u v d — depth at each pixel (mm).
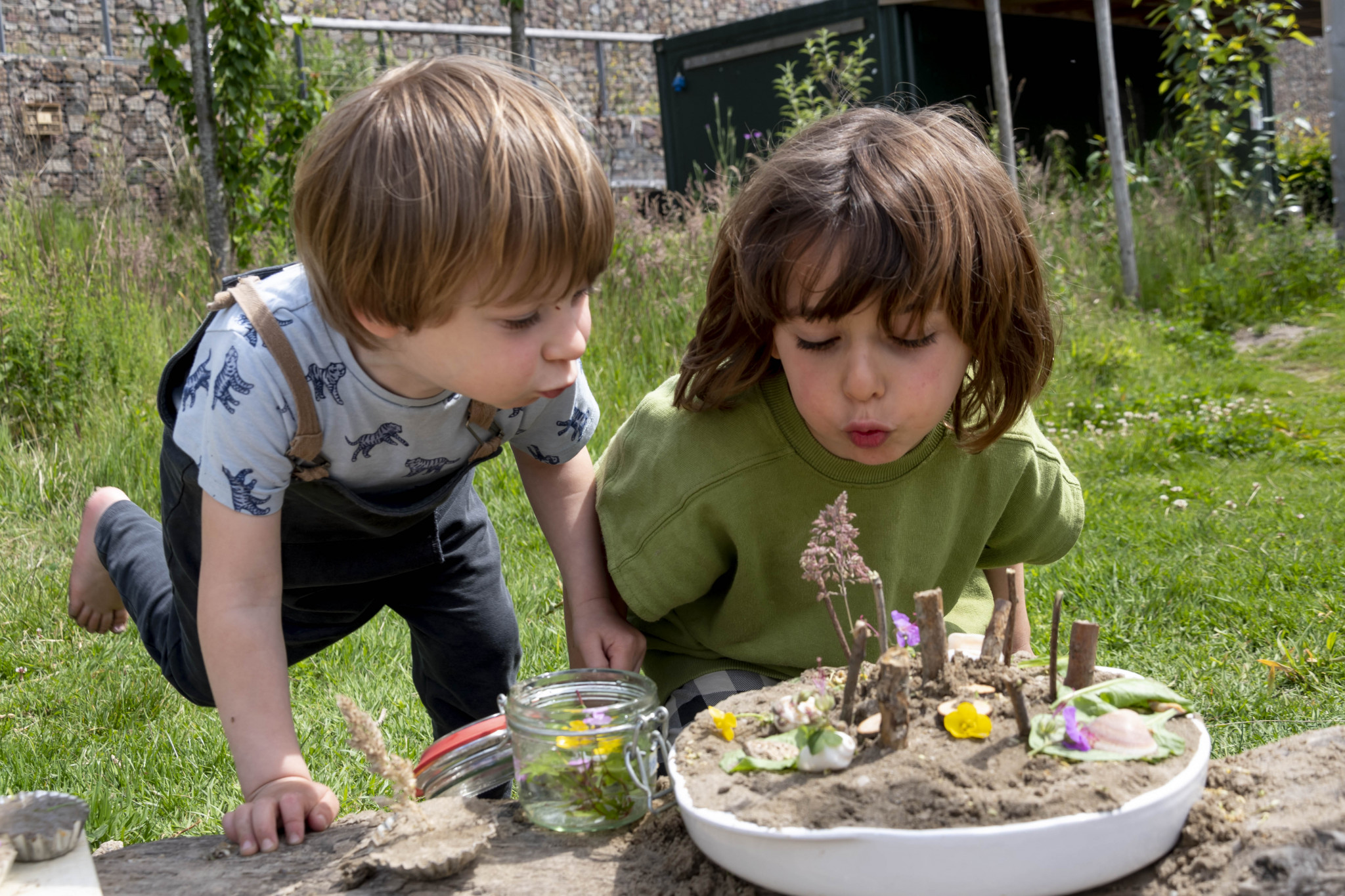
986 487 1690
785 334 1407
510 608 2168
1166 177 9438
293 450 1525
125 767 2455
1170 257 8625
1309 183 10648
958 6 9648
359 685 2883
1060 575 3465
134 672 3012
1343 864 931
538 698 1285
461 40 12305
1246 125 9719
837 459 1578
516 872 1132
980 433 1573
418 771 1389
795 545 1652
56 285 5512
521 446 1862
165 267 6254
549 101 1362
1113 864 956
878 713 1129
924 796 983
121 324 5430
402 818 1174
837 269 1305
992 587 1935
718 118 10062
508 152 1250
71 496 4406
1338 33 8719
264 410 1488
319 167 1316
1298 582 3264
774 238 1358
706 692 1688
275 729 1390
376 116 1289
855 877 944
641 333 5742
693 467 1621
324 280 1349
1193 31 9461
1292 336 7555
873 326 1332
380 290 1281
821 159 1381
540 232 1252
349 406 1567
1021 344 1495
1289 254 8461
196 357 1597
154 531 2143
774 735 1134
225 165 6598
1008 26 10156
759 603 1722
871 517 1625
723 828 995
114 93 9430
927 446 1607
